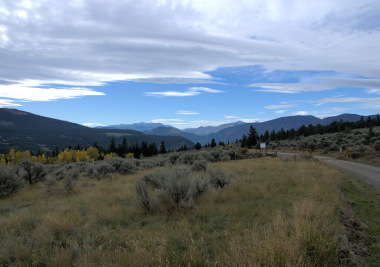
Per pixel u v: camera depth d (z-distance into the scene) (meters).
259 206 7.45
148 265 3.70
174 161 28.36
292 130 106.00
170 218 6.68
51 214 6.97
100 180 16.39
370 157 27.59
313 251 3.81
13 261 4.36
